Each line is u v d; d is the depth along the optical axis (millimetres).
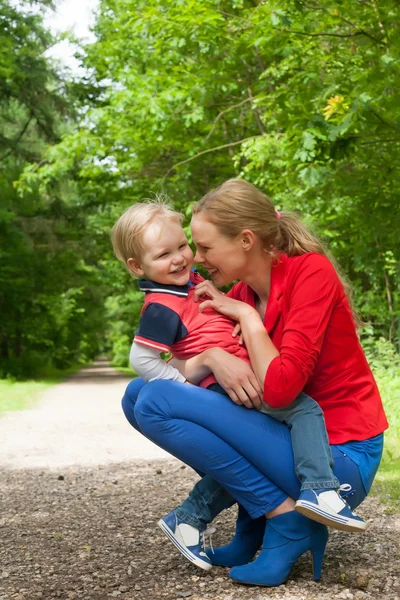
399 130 7930
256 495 2816
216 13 12719
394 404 8617
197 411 2803
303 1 9492
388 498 4566
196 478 5820
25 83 26750
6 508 4848
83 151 21188
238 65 14844
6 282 29047
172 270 2912
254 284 3039
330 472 2695
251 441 2770
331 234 12828
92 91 25609
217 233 2930
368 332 13109
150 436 2871
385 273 13352
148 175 22188
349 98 7973
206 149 18641
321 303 2809
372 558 3240
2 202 27562
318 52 12078
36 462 7113
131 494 5219
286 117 9648
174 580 2996
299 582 2879
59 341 43688
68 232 30250
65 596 2861
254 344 2803
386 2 8578
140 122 18125
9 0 25750
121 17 20734
